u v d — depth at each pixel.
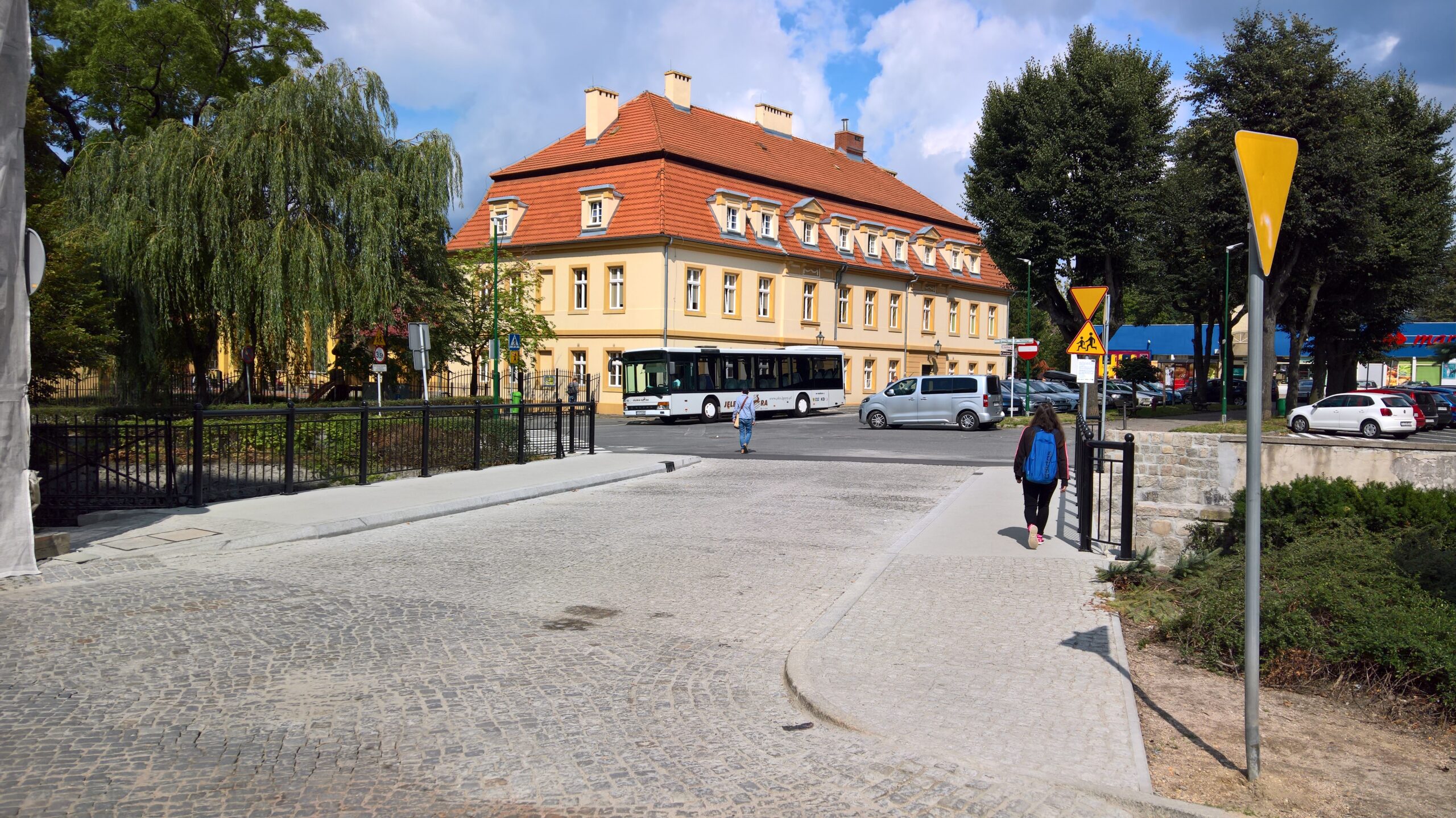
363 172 21.41
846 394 50.94
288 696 5.20
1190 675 5.74
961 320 60.41
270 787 4.03
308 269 19.98
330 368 24.22
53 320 17.77
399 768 4.27
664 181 42.31
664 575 8.67
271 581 8.12
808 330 48.38
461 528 11.21
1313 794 4.06
